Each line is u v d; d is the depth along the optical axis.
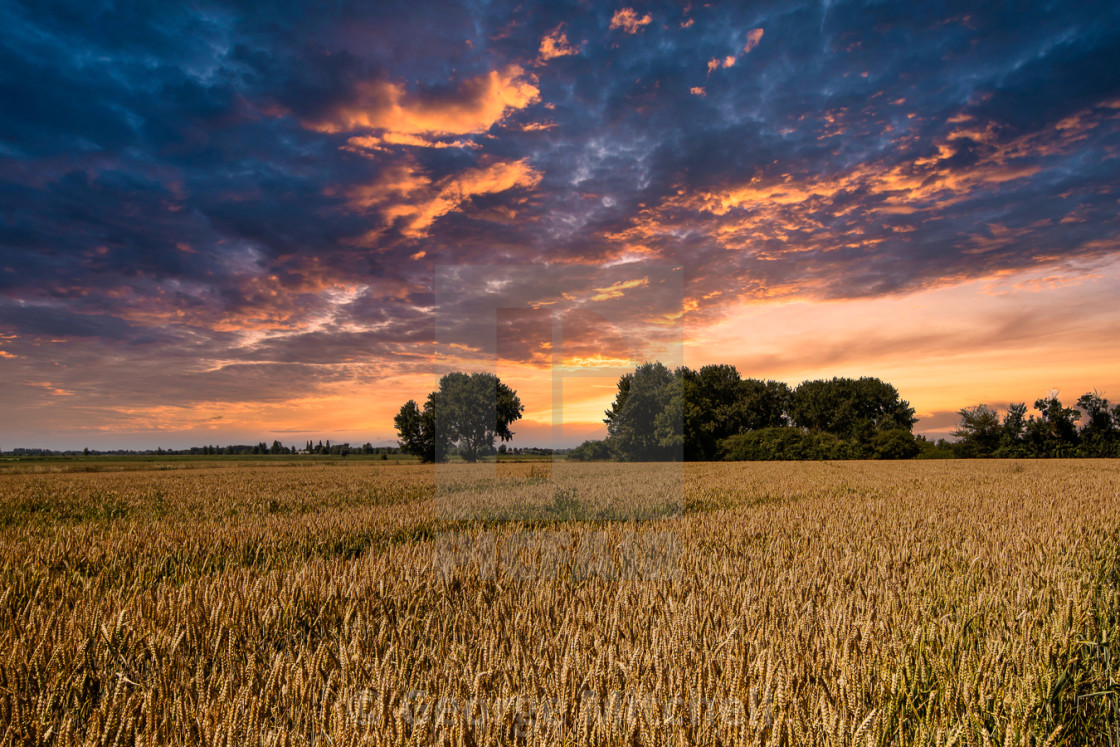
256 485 17.70
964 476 19.59
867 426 59.28
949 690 2.13
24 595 3.95
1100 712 2.29
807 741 1.74
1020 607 3.22
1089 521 7.68
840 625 2.69
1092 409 46.09
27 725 1.98
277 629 2.88
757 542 5.78
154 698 2.12
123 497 13.82
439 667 2.27
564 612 3.06
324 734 1.75
